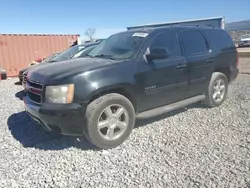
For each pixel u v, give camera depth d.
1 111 5.96
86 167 3.21
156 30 4.60
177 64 4.59
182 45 4.86
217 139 3.90
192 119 4.89
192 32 5.20
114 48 4.62
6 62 14.17
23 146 3.91
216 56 5.44
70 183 2.87
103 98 3.65
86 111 3.56
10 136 4.36
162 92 4.43
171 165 3.17
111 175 3.00
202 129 4.35
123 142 3.91
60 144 3.94
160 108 4.49
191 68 4.86
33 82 3.93
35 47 15.09
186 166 3.13
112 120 3.76
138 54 4.17
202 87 5.23
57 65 4.17
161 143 3.84
